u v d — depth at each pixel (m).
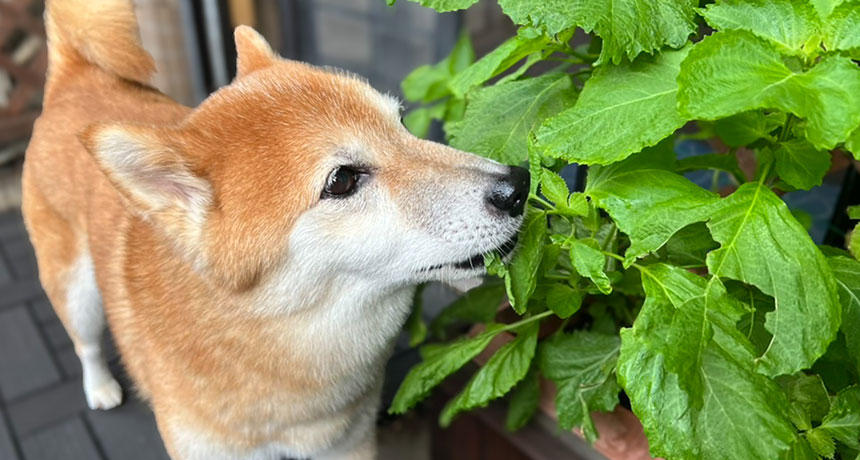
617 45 0.41
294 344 0.51
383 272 0.50
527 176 0.49
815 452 0.41
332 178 0.48
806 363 0.37
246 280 0.48
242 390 0.52
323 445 0.57
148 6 1.11
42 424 0.73
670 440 0.39
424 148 0.51
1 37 1.17
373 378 0.57
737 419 0.38
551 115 0.50
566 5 0.42
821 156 0.44
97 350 0.72
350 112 0.50
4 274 0.92
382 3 1.15
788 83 0.38
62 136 0.64
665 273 0.41
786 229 0.39
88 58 0.67
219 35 1.17
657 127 0.40
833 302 0.38
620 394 0.58
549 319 0.60
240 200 0.47
